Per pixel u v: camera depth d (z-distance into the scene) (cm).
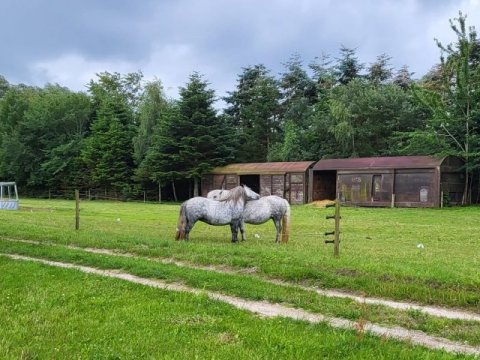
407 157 4375
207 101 6178
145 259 1442
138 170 6356
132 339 726
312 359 650
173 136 6169
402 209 3875
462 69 4338
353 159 4728
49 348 686
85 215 3394
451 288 1023
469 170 4156
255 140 7125
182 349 683
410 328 816
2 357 645
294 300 967
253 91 7631
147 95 6994
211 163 5959
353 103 5897
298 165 5050
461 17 4350
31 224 2472
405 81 7456
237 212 1891
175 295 988
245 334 750
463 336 771
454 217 3136
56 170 7475
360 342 710
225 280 1119
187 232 1870
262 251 1479
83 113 8150
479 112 4200
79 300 955
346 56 7462
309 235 2209
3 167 8106
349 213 3531
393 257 1473
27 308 895
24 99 9069
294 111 7281
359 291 1054
